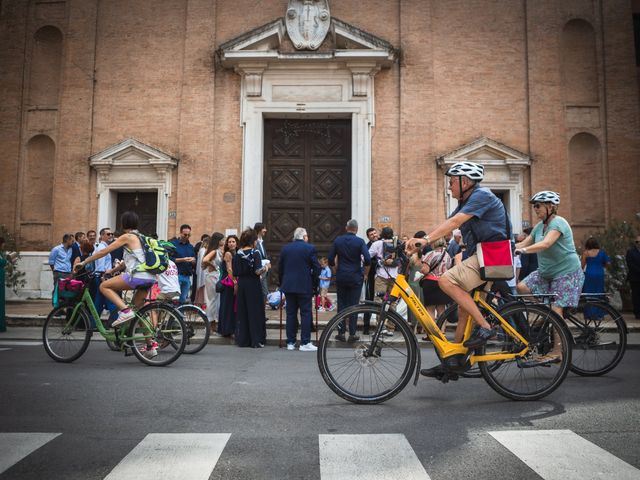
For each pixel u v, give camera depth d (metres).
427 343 9.34
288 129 17.06
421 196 16.16
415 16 16.69
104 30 17.17
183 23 17.03
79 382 5.76
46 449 3.51
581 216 16.52
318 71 16.55
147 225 17.19
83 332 7.27
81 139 16.88
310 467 3.20
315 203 16.86
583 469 3.12
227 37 16.88
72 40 17.14
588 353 6.39
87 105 16.94
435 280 8.95
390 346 4.91
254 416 4.36
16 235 17.00
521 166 16.16
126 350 7.12
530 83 16.52
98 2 17.23
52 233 16.77
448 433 3.87
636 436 3.78
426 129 16.36
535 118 16.42
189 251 12.53
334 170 16.97
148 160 16.47
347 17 16.80
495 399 5.02
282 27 16.25
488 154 16.25
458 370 4.85
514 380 4.98
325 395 5.17
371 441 3.66
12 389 5.38
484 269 4.72
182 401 4.88
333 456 3.36
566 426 4.05
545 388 5.00
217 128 16.62
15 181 17.17
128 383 5.71
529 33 16.64
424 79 16.50
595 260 10.48
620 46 16.64
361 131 16.33
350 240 9.41
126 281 7.02
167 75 16.89
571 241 6.23
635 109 16.50
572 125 16.53
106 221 16.66
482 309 4.96
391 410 4.58
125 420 4.23
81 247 11.70
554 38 16.59
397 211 16.22
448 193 16.19
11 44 17.33
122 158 16.62
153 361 6.94
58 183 16.80
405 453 3.41
